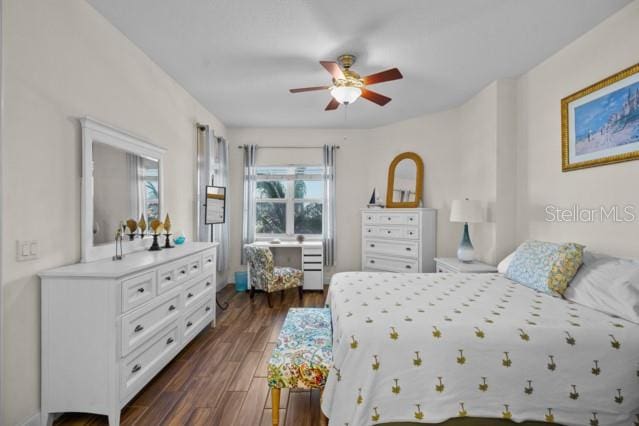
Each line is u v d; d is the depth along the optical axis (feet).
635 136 6.23
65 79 5.86
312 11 6.64
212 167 13.01
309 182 16.75
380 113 13.69
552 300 6.25
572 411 4.57
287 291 14.89
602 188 7.04
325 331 6.54
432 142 13.83
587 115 7.34
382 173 15.64
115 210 7.21
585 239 7.50
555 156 8.46
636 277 5.41
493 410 4.58
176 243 9.88
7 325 4.84
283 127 16.02
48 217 5.53
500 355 4.69
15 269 4.94
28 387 5.20
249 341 9.15
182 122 10.84
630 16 6.38
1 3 4.67
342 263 16.31
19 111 4.98
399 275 8.63
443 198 13.50
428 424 4.61
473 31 7.36
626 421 4.55
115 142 7.15
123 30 7.40
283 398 6.42
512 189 10.16
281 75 9.79
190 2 6.38
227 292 14.60
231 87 10.76
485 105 10.79
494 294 6.71
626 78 6.40
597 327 4.89
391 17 6.82
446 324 5.04
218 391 6.61
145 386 6.79
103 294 5.37
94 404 5.37
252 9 6.58
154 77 9.00
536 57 8.63
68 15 5.92
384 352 4.77
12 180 4.88
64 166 5.86
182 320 7.91
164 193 9.61
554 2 6.33
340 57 8.52
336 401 4.77
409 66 9.14
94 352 5.38
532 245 7.97
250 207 15.84
